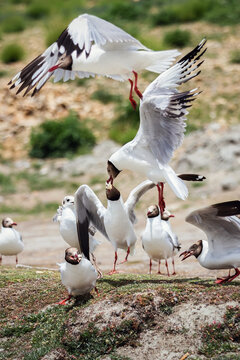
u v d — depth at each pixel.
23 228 22.08
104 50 11.19
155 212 12.89
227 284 11.28
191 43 36.50
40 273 13.98
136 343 10.20
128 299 10.72
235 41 36.94
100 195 24.72
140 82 33.88
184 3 41.88
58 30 39.38
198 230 19.38
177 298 10.70
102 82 35.31
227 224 10.94
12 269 14.79
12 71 36.62
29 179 27.69
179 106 10.27
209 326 10.09
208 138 26.73
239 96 31.22
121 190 25.00
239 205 10.55
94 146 30.16
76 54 10.27
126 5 42.31
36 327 11.17
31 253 18.36
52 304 11.56
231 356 9.49
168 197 23.58
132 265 16.05
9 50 38.25
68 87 35.00
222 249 11.21
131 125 31.28
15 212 24.28
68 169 28.08
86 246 12.55
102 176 26.83
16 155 30.25
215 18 39.75
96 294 11.49
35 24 45.03
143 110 10.63
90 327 10.49
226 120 29.11
